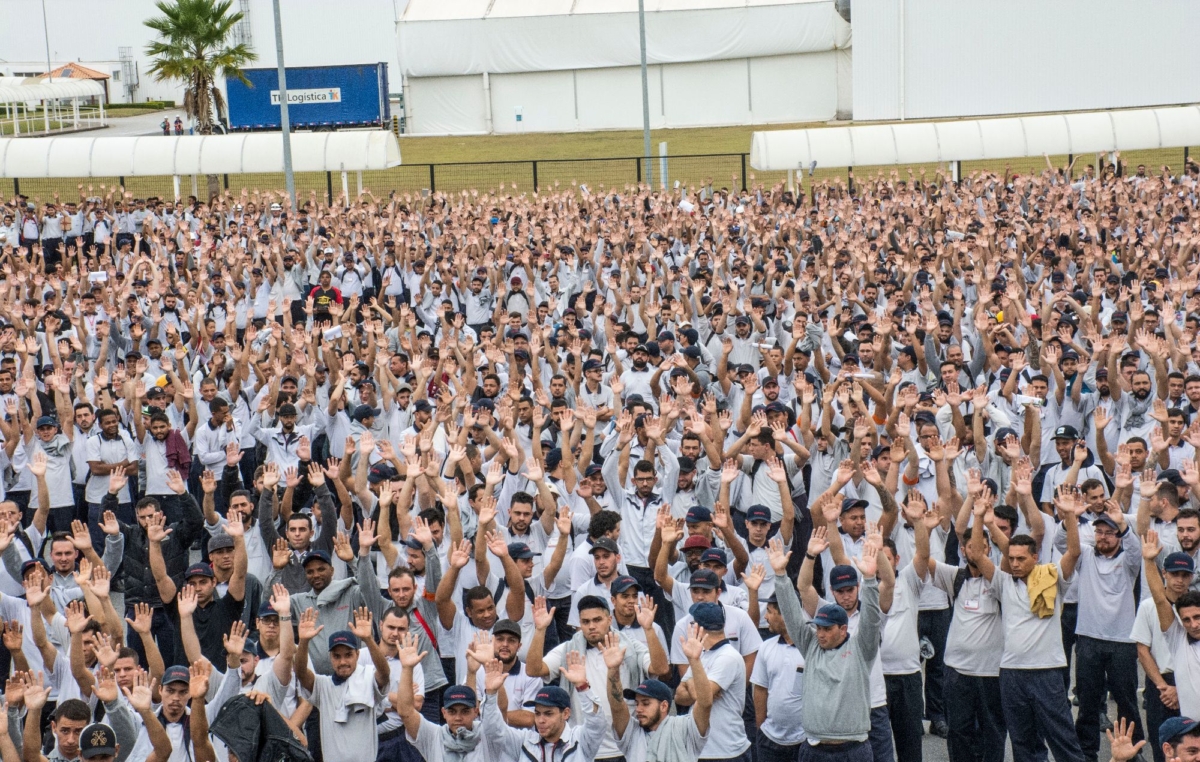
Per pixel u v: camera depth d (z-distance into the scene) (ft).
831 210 96.58
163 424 44.88
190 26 157.89
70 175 120.88
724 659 26.48
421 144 188.85
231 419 45.83
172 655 34.94
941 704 33.78
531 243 82.58
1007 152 118.83
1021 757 29.50
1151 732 30.55
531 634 31.78
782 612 26.61
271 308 73.36
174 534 36.22
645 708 24.57
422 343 54.80
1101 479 38.47
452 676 30.89
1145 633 28.86
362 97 192.95
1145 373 43.32
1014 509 31.19
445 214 100.27
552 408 42.93
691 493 37.45
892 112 175.52
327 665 29.45
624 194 118.42
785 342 57.21
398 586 28.84
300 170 122.83
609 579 30.42
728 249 72.74
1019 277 68.54
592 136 189.67
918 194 103.96
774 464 34.09
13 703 25.62
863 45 174.70
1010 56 170.60
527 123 198.18
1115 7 166.81
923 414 39.19
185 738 25.89
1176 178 112.16
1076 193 101.45
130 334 62.34
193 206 110.73
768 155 119.03
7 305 66.13
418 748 26.02
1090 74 169.07
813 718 26.04
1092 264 70.18
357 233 87.92
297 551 32.60
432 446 37.32
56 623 29.91
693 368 48.96
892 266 74.28
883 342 50.88
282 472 42.45
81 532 30.19
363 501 36.17
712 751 26.45
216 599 31.81
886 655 29.71
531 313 61.31
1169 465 39.24
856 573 27.45
